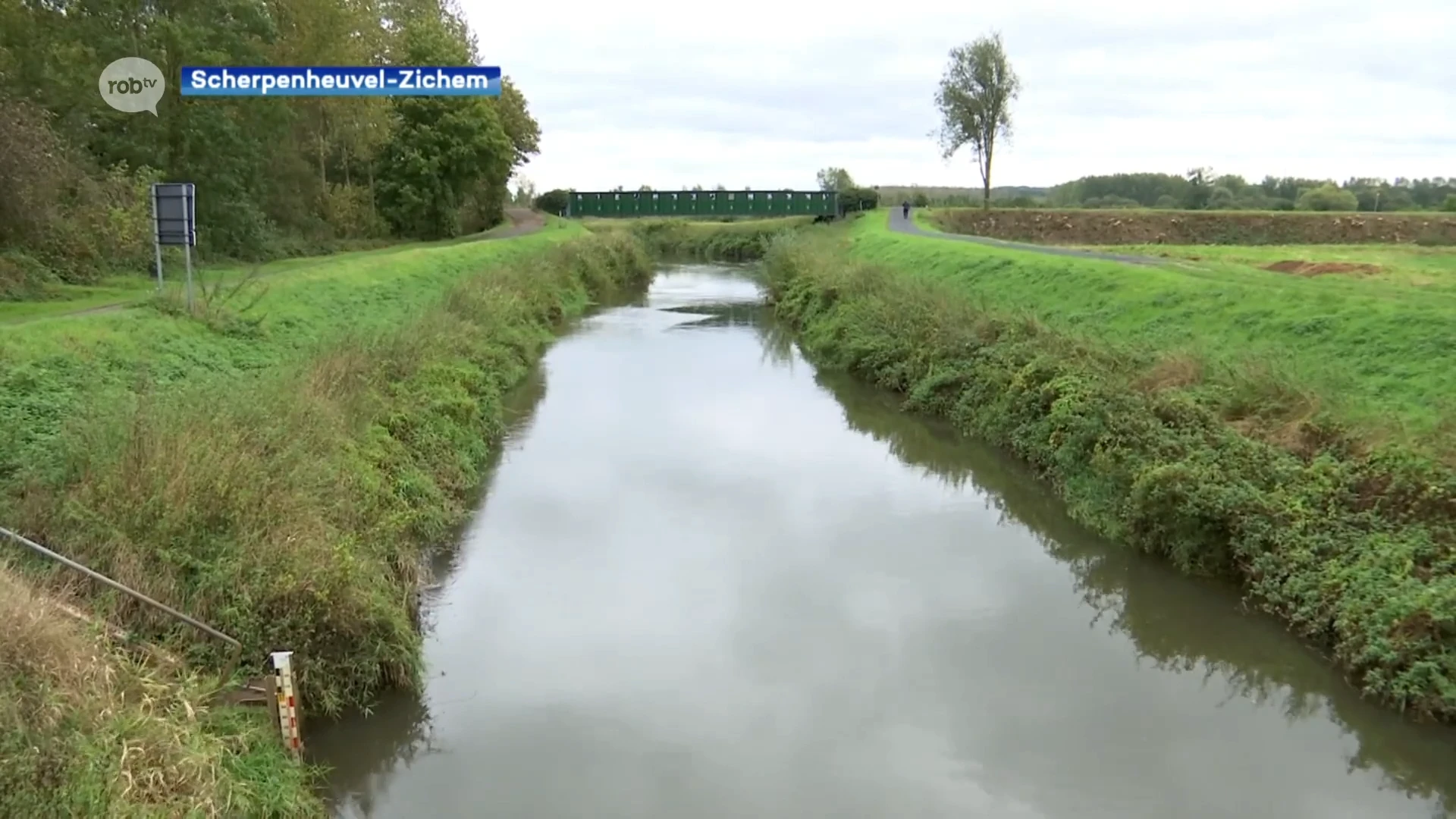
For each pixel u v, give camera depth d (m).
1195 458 11.27
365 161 42.53
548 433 16.88
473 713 8.12
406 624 8.50
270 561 7.83
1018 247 31.69
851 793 7.13
